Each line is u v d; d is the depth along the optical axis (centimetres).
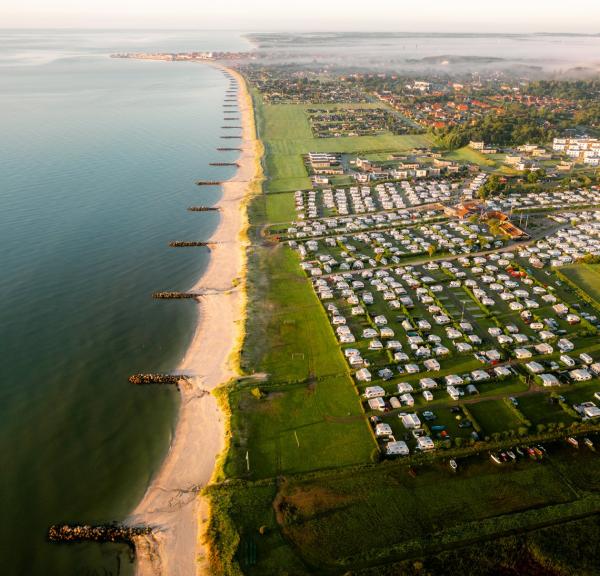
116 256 17650
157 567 7462
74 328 13525
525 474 8500
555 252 16900
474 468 8656
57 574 7531
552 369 11038
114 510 8462
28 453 9688
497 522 7638
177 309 14412
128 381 11500
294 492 8338
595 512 7800
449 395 10450
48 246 18275
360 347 12169
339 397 10512
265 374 11312
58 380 11594
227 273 16338
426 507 7969
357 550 7356
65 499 8712
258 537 7638
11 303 14625
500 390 10562
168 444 9800
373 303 14125
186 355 12325
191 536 7856
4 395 11131
